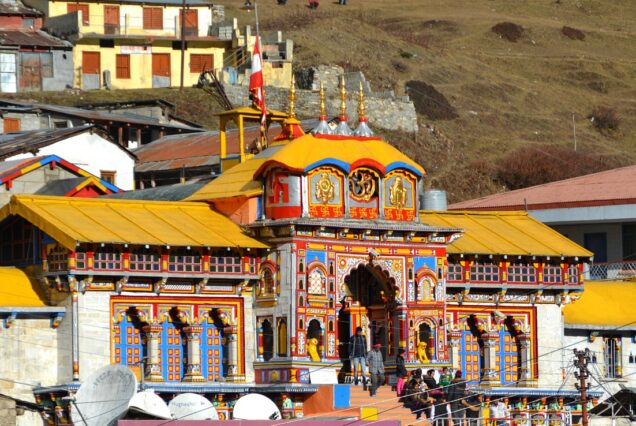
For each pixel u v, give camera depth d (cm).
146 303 7669
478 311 8700
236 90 15625
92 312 7500
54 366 7512
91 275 7444
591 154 18125
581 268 9000
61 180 9706
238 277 7912
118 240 7481
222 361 7938
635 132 19538
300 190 7900
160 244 7588
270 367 7869
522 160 16700
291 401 7788
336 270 7969
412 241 8231
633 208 10881
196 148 11875
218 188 8275
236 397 7844
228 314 7925
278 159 7869
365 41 19350
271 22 19888
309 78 15638
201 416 7338
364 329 8350
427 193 9481
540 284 8825
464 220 8906
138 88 15675
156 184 11719
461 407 7938
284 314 7844
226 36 16125
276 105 15150
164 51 15862
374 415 7656
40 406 7438
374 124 15738
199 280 7800
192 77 15962
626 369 9319
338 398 7731
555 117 19362
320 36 18875
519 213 9181
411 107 16150
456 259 8550
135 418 7106
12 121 12750
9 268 7756
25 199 7662
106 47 15625
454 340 8569
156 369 7675
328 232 7944
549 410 8844
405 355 8156
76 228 7481
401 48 19650
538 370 8844
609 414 9275
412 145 15950
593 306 9350
